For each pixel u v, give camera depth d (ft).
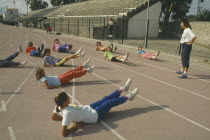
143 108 16.72
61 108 12.86
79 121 13.37
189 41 24.61
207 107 17.35
